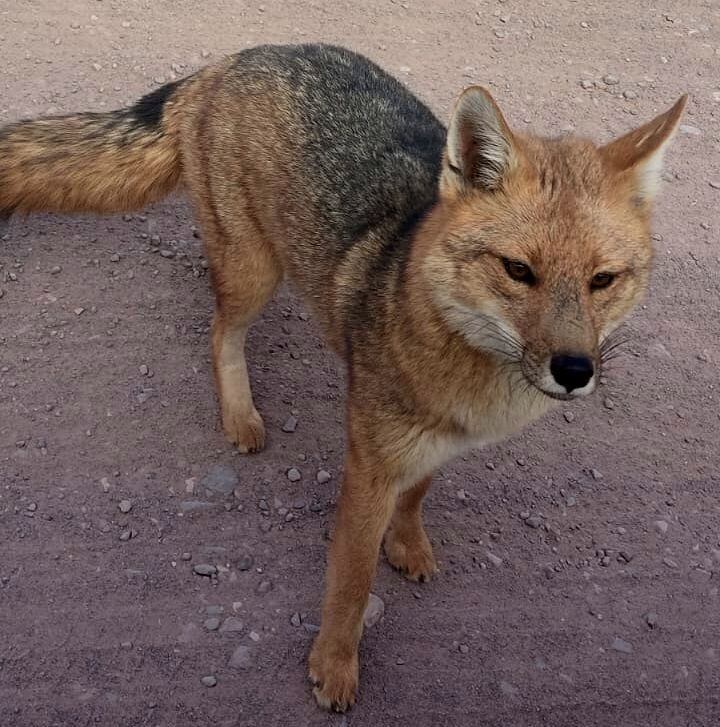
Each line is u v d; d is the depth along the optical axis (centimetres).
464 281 65
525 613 84
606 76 149
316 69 89
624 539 92
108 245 107
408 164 81
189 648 77
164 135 94
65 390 93
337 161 83
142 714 72
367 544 74
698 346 113
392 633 81
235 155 87
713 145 140
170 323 101
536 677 80
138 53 133
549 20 159
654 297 117
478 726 76
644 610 87
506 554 89
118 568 81
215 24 142
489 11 159
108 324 99
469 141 66
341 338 80
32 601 77
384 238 77
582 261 64
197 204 92
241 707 74
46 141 94
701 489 98
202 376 97
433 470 77
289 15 147
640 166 67
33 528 82
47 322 98
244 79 88
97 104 123
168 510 86
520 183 65
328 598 75
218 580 82
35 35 132
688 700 81
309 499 89
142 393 94
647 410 105
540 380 63
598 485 96
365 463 73
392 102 89
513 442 99
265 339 103
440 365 68
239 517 87
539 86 144
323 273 82
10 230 106
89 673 74
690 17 167
